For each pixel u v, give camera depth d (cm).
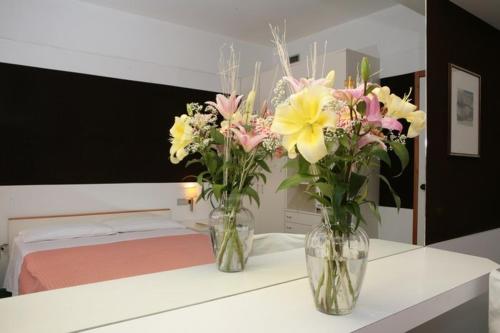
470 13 259
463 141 255
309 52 179
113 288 118
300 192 163
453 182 247
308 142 89
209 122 133
